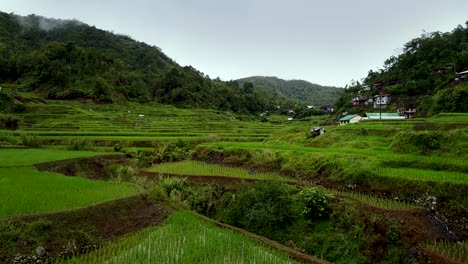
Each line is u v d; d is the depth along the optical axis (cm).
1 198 1445
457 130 2547
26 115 6881
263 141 5009
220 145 3925
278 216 1828
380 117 5884
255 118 11850
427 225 1608
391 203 1892
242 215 1967
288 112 13425
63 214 1299
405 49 10744
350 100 9275
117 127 6384
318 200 1786
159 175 2669
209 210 2242
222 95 13625
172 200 1994
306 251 1631
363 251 1519
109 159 3139
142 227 1478
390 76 9262
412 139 2667
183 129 6488
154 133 5581
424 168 2202
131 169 2856
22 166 2252
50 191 1622
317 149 3070
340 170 2353
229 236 1423
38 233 1175
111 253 1190
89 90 9825
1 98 7081
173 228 1466
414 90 7538
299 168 2664
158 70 15275
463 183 1812
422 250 1430
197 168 3152
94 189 1731
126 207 1559
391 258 1448
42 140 4388
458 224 1672
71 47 11400
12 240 1112
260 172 2889
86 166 2784
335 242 1609
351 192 2127
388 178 2059
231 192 2289
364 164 2288
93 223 1347
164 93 12238
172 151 3991
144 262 1093
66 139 4531
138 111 9400
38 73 10050
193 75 13900
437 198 1809
